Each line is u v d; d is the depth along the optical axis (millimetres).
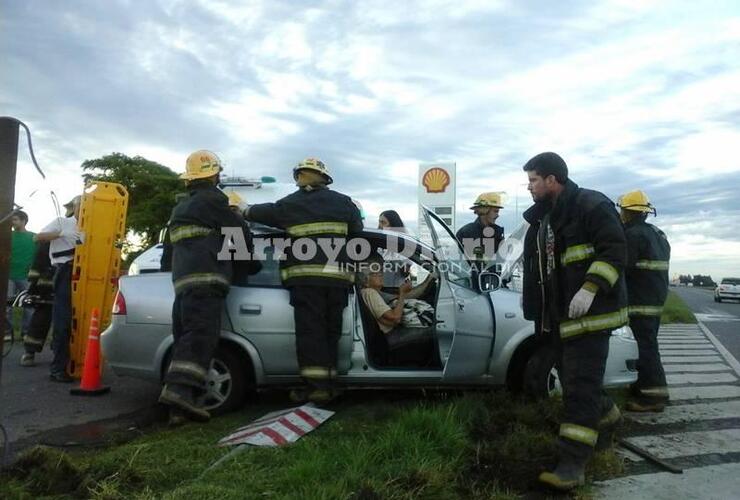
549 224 3969
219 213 4934
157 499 3336
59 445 4438
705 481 3963
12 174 3184
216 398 5152
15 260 9852
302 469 3539
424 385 5309
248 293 5219
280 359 5172
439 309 5320
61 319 6605
